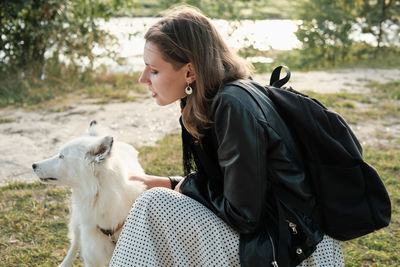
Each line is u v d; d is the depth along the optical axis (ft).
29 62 26.21
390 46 36.32
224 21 33.30
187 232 7.35
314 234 6.89
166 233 7.36
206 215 7.41
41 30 25.58
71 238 10.83
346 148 7.02
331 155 6.94
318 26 34.24
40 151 17.16
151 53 7.58
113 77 27.45
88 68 27.40
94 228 9.66
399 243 11.26
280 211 6.91
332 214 7.00
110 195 9.29
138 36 32.96
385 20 34.78
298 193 6.84
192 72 7.61
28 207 12.75
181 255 7.39
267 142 6.80
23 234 11.51
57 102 23.08
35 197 13.42
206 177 8.11
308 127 6.95
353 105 22.74
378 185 7.05
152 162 15.67
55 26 25.77
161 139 18.52
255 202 6.77
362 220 6.99
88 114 21.44
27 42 26.02
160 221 7.37
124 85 26.71
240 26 32.55
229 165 6.83
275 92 7.34
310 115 7.00
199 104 7.64
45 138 18.39
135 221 7.43
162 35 7.42
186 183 7.92
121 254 7.39
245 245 7.06
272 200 7.08
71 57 27.04
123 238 7.45
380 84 27.30
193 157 8.41
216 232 7.30
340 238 7.22
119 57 29.43
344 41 33.86
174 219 7.36
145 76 8.01
